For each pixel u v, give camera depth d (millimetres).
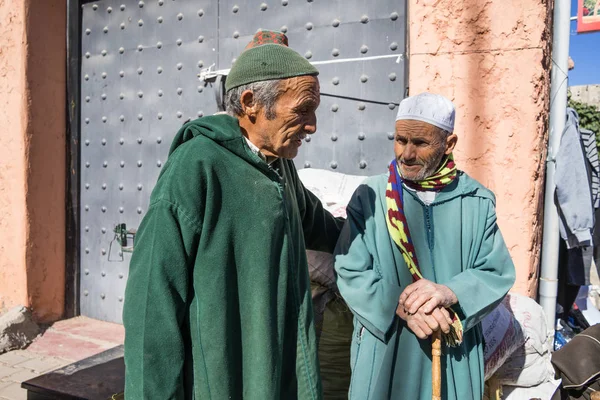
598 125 7707
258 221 1438
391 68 3160
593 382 1745
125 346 1328
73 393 2033
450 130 1779
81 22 4402
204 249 1354
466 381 1791
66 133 4480
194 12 3846
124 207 4273
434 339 1705
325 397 2404
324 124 3369
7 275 4281
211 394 1353
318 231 2072
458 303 1701
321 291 2471
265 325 1417
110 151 4320
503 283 1796
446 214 1841
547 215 2875
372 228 1894
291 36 3471
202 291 1353
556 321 3178
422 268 1821
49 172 4336
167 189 1337
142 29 4094
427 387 1802
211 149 1392
